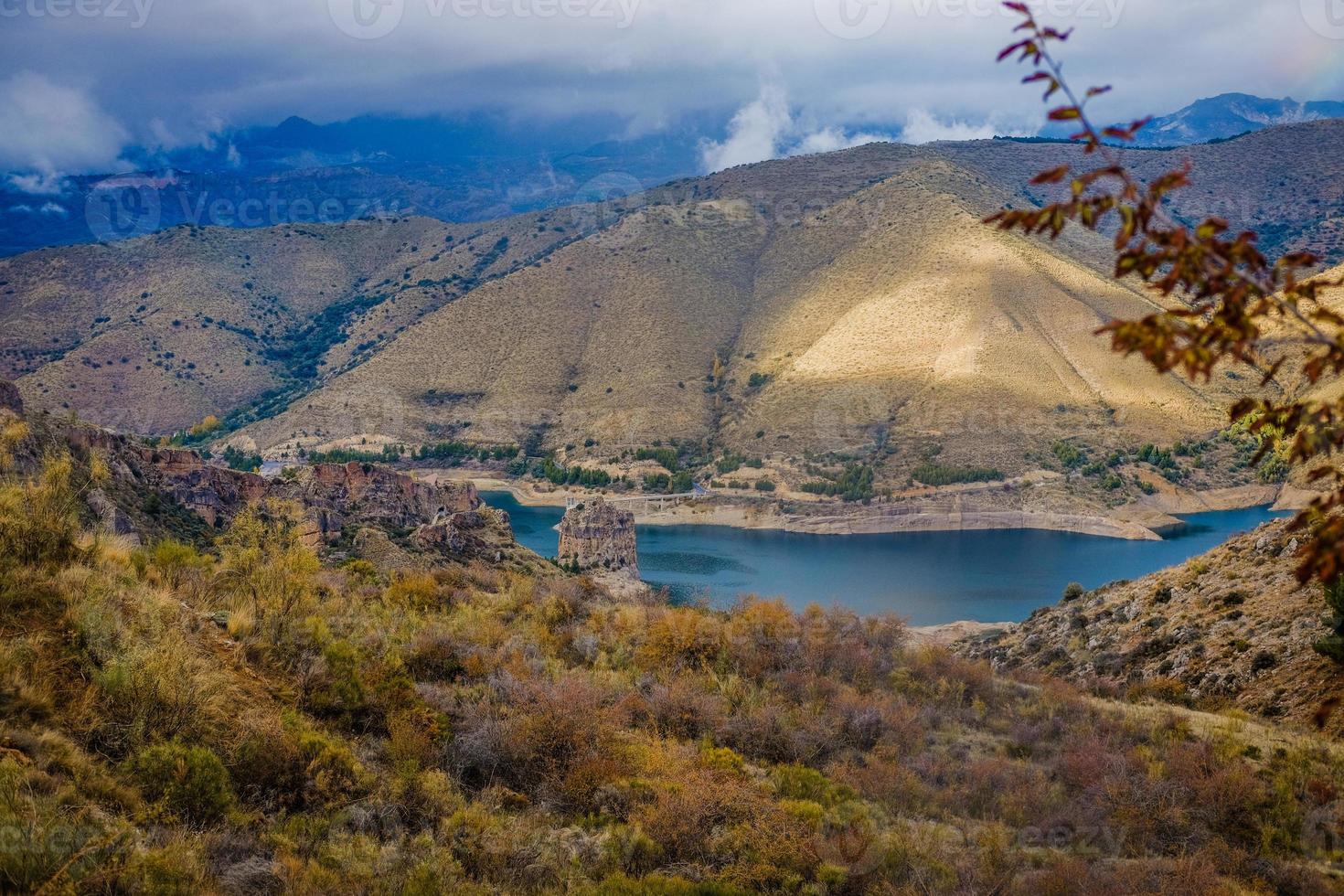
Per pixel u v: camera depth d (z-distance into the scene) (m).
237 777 15.57
